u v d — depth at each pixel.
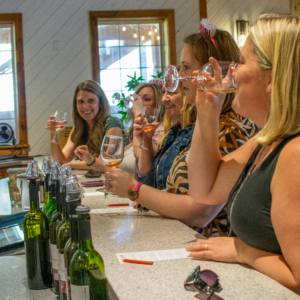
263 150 0.94
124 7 5.44
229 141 1.24
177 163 1.45
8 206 1.90
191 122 1.66
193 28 5.50
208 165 1.14
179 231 1.16
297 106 0.77
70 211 0.76
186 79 1.47
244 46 0.90
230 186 1.12
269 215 0.81
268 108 0.88
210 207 1.26
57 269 0.97
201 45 1.42
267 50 0.82
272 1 5.57
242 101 0.91
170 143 1.83
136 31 5.61
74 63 5.44
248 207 0.85
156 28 5.64
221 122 1.29
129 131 2.86
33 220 1.01
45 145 5.43
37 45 5.38
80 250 0.72
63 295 0.90
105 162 1.57
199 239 1.08
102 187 2.14
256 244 0.85
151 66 5.66
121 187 1.36
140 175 1.98
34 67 5.38
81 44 5.45
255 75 0.86
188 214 1.27
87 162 2.56
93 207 1.59
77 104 3.25
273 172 0.79
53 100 5.43
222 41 1.43
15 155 5.25
